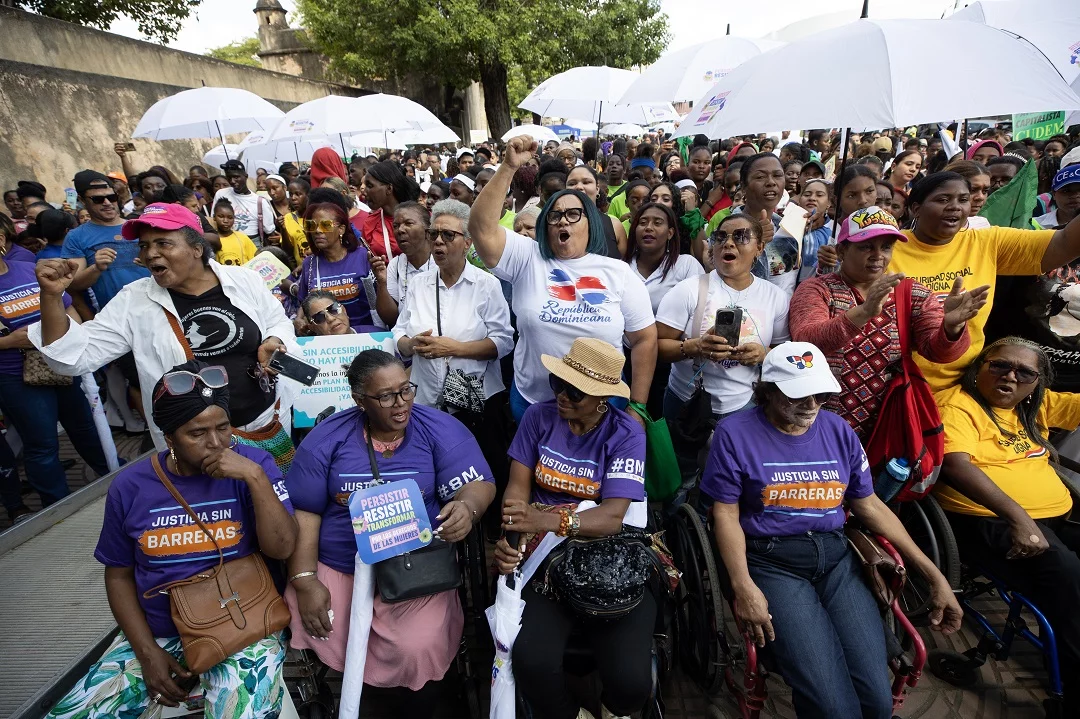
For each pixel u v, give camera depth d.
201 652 2.17
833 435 2.65
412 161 14.29
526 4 21.77
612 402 3.00
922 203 3.04
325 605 2.43
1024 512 2.75
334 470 2.57
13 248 4.68
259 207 7.64
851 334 2.70
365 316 4.26
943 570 2.92
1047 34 4.91
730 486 2.63
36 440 4.11
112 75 11.91
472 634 3.30
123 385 5.54
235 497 2.34
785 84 3.30
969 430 3.01
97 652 2.74
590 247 2.98
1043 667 3.04
